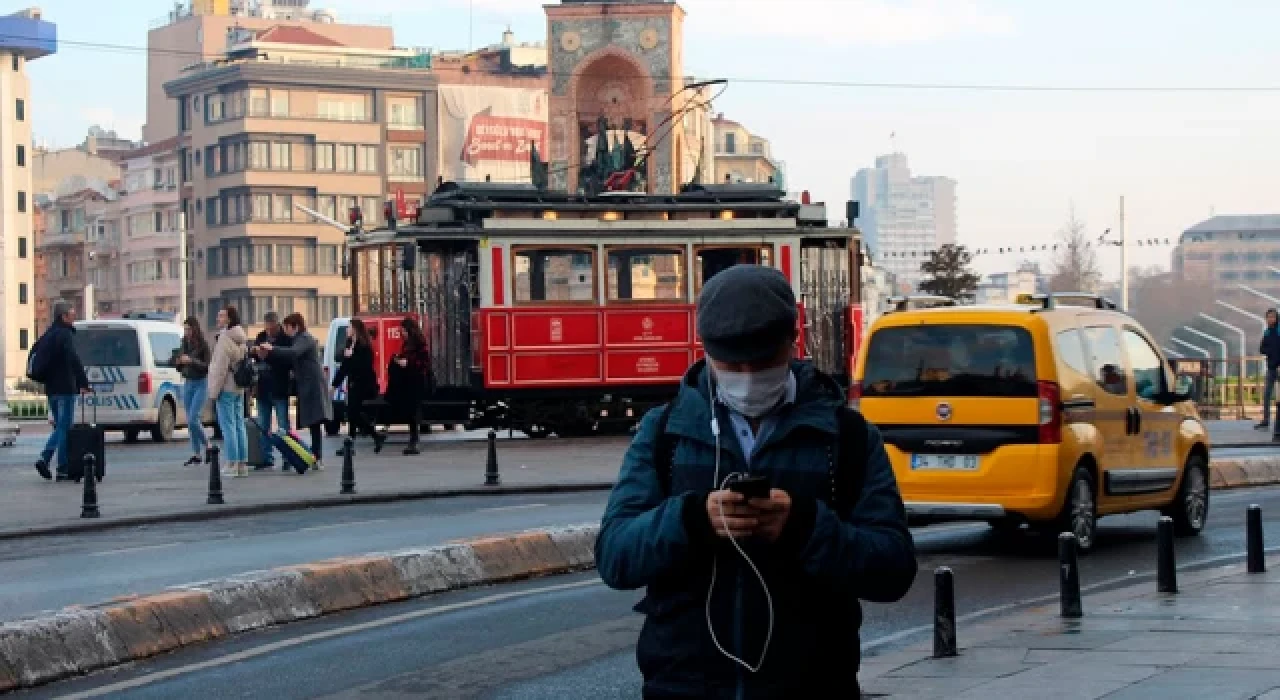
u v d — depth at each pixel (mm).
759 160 141250
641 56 83438
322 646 11547
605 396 33875
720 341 4723
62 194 144375
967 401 15844
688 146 89625
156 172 126625
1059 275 91750
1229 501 22031
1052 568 15484
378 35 137750
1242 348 65875
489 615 12906
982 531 18719
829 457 4828
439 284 33156
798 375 4941
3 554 15688
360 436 34219
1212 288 99438
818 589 4762
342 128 117250
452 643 11664
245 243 116125
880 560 4707
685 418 4867
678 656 4781
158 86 144750
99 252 133000
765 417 4867
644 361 33812
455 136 119188
